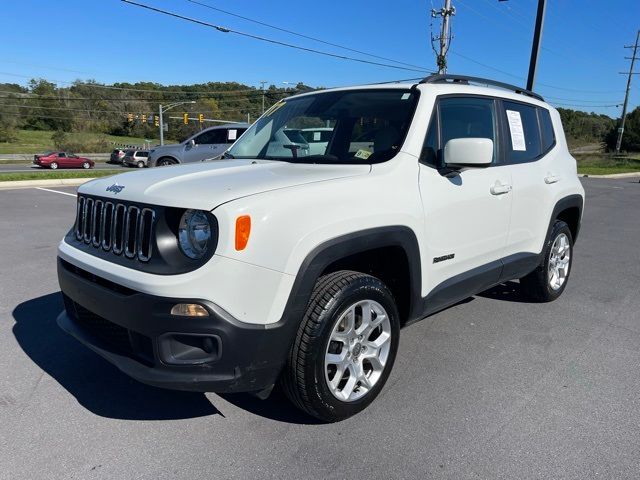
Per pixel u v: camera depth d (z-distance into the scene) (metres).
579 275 6.39
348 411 2.92
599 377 3.57
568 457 2.66
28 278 5.62
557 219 5.14
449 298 3.61
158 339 2.44
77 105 107.44
